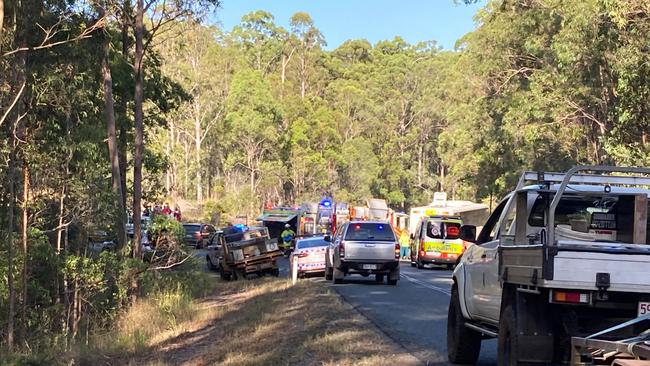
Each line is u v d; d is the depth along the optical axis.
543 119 34.06
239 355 10.77
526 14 34.47
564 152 36.09
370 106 97.56
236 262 29.31
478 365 9.60
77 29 18.62
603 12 23.14
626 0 21.36
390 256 21.62
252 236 31.44
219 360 10.79
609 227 7.94
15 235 18.42
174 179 78.38
